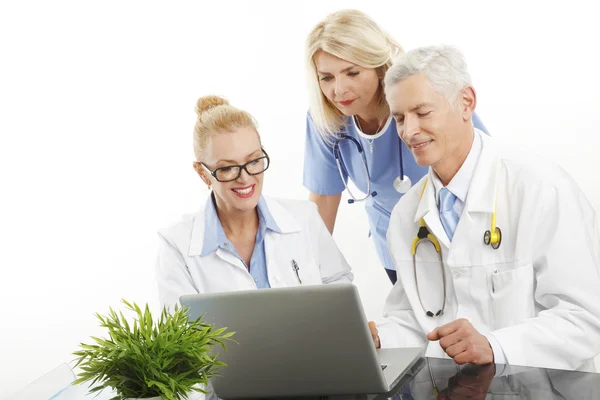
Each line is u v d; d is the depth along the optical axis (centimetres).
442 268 178
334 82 240
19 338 414
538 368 131
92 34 423
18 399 134
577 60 360
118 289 424
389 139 248
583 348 154
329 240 215
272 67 420
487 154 175
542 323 154
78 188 425
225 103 198
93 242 425
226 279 201
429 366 141
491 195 171
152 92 425
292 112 420
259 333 128
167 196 427
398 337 179
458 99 169
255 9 417
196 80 425
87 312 421
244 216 202
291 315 124
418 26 388
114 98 425
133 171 427
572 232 163
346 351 124
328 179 280
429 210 178
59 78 423
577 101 363
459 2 378
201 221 204
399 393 127
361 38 231
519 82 371
